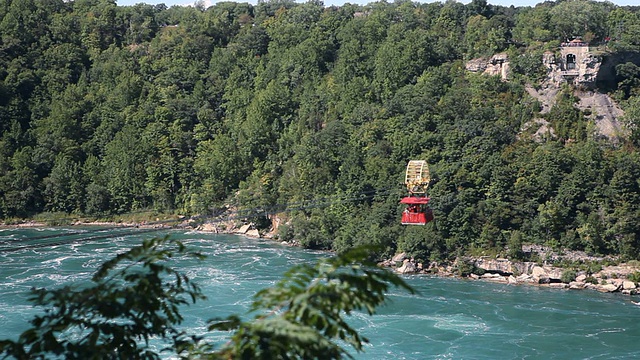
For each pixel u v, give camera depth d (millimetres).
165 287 56906
